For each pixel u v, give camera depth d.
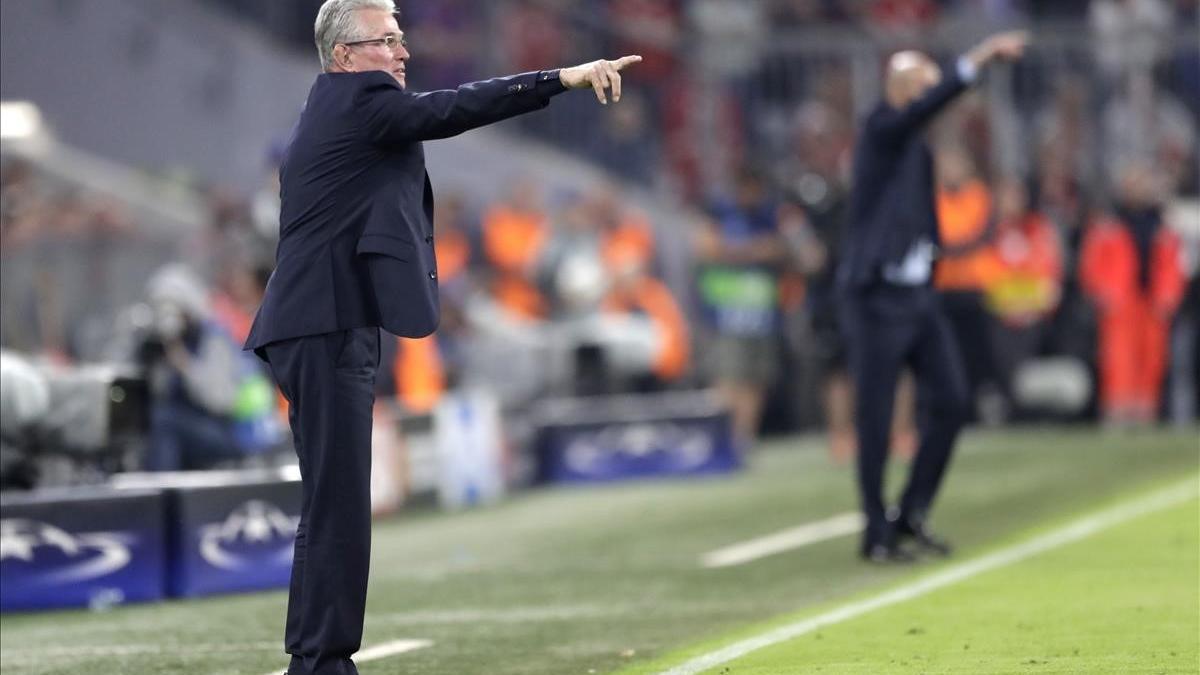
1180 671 23.69
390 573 37.25
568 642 27.77
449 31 67.12
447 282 58.12
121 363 46.53
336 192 22.25
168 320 43.31
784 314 58.25
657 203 70.06
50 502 33.81
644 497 50.38
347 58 22.66
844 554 37.09
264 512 35.97
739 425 57.97
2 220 53.50
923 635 27.20
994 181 65.38
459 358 56.81
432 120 21.94
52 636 30.41
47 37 63.78
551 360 58.91
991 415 64.06
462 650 27.25
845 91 68.44
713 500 48.31
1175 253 62.34
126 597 34.25
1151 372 62.62
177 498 34.84
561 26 69.50
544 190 68.44
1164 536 36.72
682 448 55.09
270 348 22.53
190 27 64.88
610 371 59.91
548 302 62.22
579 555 38.91
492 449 53.00
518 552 40.00
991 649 25.80
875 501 35.97
